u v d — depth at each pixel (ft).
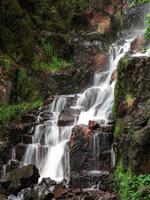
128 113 36.73
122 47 57.82
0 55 53.16
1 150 42.78
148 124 33.09
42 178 39.04
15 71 52.47
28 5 62.80
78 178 37.45
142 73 36.76
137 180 31.65
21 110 48.47
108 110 45.09
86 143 38.65
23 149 42.70
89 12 65.21
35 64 55.88
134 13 64.34
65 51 59.41
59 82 54.65
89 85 54.54
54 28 63.26
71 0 66.08
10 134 44.27
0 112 47.83
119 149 35.94
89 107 48.01
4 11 56.34
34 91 52.49
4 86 50.37
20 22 57.11
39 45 58.70
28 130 44.29
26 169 38.58
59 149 41.27
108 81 53.52
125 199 31.22
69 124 43.70
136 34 62.90
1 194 36.78
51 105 49.24
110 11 65.46
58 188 36.06
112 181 35.24
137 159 32.58
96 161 38.32
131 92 37.27
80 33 60.90
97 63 56.70
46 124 44.21
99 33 60.54
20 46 56.29
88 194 34.63
